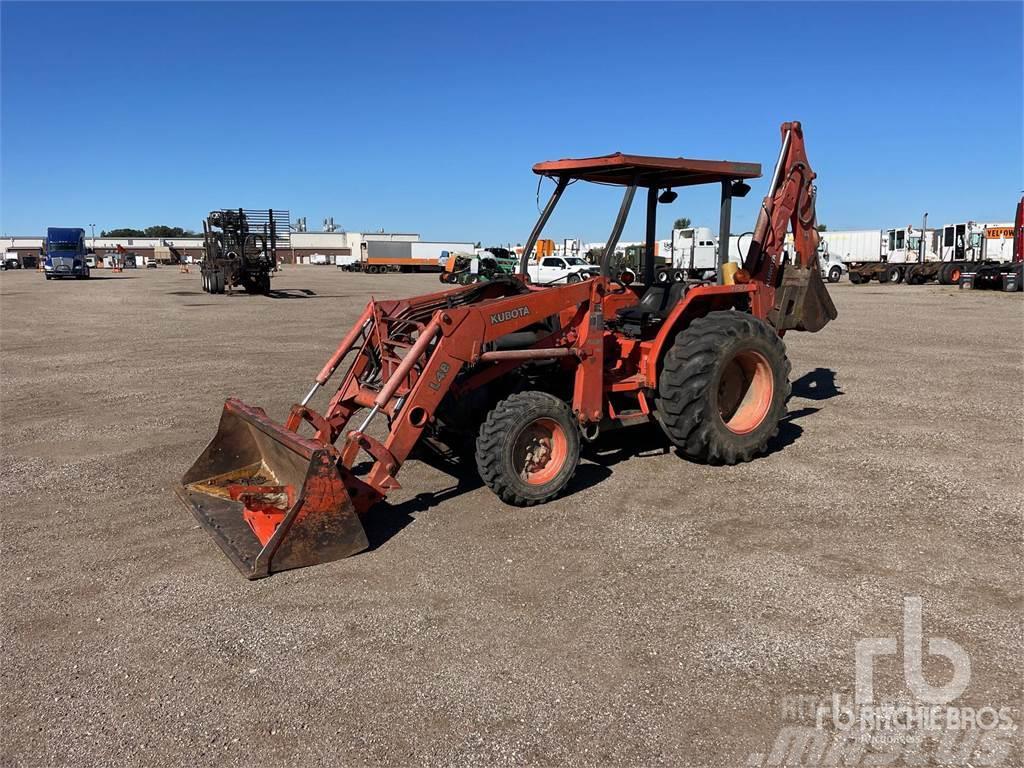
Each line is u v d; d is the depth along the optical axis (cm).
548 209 612
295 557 418
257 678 318
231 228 2977
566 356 539
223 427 535
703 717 286
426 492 545
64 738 282
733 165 598
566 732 279
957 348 1240
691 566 413
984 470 567
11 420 793
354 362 574
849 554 423
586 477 570
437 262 7131
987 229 3638
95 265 8369
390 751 271
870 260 4269
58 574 421
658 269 693
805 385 923
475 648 336
